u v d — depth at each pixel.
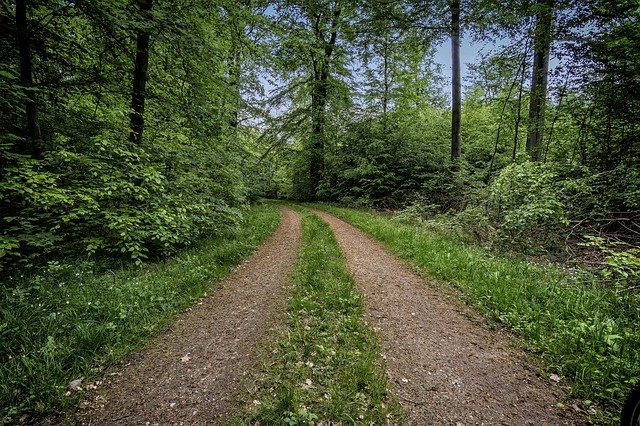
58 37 7.39
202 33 9.68
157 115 10.51
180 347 4.45
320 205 26.88
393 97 25.36
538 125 13.59
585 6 9.64
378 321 5.26
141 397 3.46
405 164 23.23
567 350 4.07
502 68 14.62
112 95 9.36
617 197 9.07
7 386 3.32
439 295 6.40
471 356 4.27
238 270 7.95
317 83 27.25
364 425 3.04
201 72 10.31
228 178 12.65
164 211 7.68
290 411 3.17
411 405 3.35
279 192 39.91
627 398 2.77
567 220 8.61
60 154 6.64
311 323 5.00
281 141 30.11
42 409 3.20
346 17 17.38
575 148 12.66
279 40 17.98
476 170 19.19
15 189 6.04
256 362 4.07
